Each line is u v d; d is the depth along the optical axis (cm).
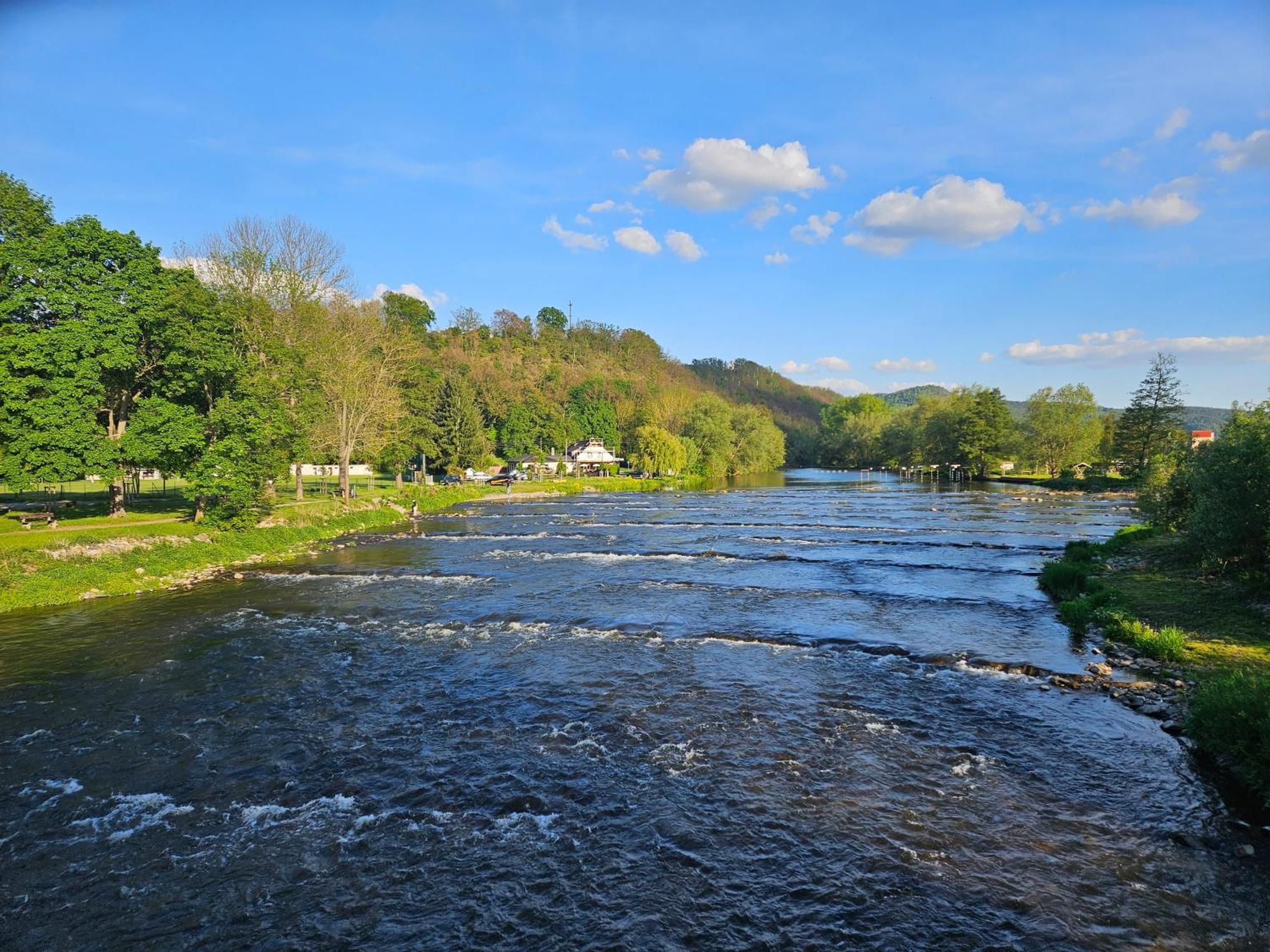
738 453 15238
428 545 4672
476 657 2220
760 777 1421
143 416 3778
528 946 966
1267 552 2308
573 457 13062
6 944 983
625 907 1043
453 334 19088
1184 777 1384
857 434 18062
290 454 5303
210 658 2225
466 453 10700
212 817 1305
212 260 5600
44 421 3391
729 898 1059
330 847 1206
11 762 1523
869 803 1318
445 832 1246
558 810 1309
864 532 5231
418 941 980
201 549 3809
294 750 1572
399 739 1625
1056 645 2259
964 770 1441
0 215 3538
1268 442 2353
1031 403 12675
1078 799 1317
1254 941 945
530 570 3719
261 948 975
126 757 1544
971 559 4009
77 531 3584
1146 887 1062
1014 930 979
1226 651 1959
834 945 956
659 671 2069
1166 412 9744
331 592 3198
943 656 2155
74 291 3597
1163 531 3975
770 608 2828
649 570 3716
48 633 2498
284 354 4906
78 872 1144
